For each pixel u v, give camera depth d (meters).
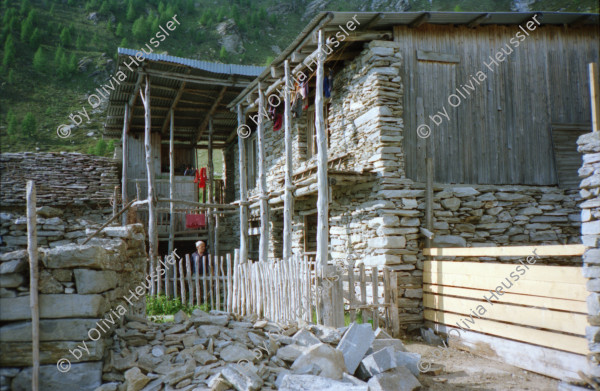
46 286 4.63
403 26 9.85
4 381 4.42
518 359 6.26
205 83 14.33
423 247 9.36
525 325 6.16
